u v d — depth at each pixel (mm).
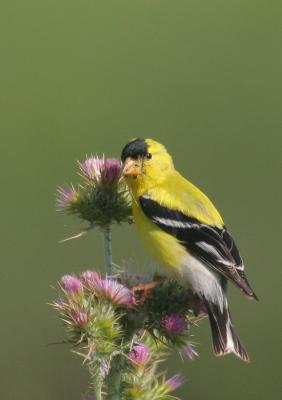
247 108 16172
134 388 6871
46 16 18531
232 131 15805
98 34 18141
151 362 7105
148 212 7766
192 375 11922
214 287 7434
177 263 7570
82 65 17328
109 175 7688
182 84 16781
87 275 7012
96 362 6664
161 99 16484
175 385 7074
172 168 8156
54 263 12789
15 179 14719
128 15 18609
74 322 6699
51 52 17672
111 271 7312
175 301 7102
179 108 16281
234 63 17266
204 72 17062
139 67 17250
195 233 7617
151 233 7758
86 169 7805
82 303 6832
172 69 17250
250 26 18203
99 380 6668
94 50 17750
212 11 18719
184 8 18875
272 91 16562
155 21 18469
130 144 8023
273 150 15352
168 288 7129
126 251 12734
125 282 7184
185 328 6918
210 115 16141
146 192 7867
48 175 14883
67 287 6883
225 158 15312
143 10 18750
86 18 18531
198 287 7445
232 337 7211
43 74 17094
